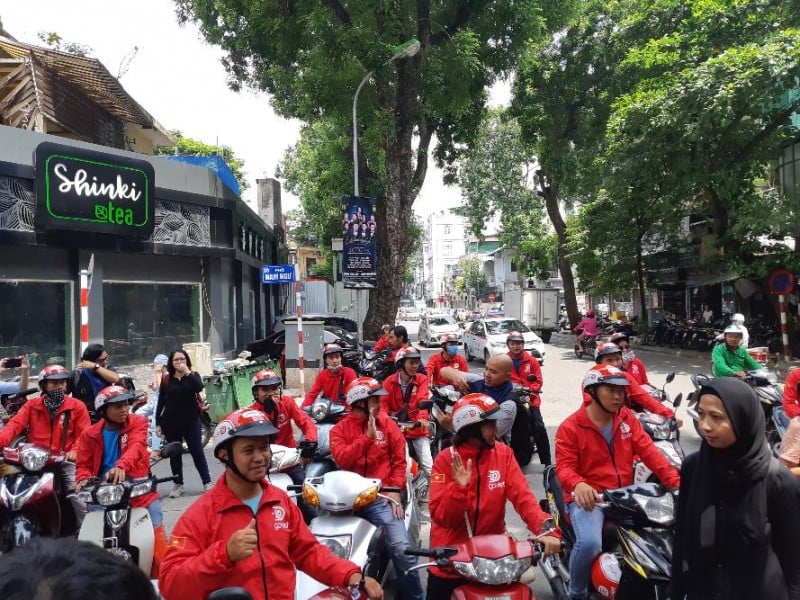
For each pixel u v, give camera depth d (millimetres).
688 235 24875
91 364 7504
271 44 18750
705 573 2477
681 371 18031
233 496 2773
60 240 13117
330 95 17625
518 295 31562
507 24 18406
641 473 4965
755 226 16938
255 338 24922
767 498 2404
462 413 3668
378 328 19094
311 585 3580
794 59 14281
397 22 16656
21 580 1108
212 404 10711
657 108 16281
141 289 15312
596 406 4184
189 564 2582
